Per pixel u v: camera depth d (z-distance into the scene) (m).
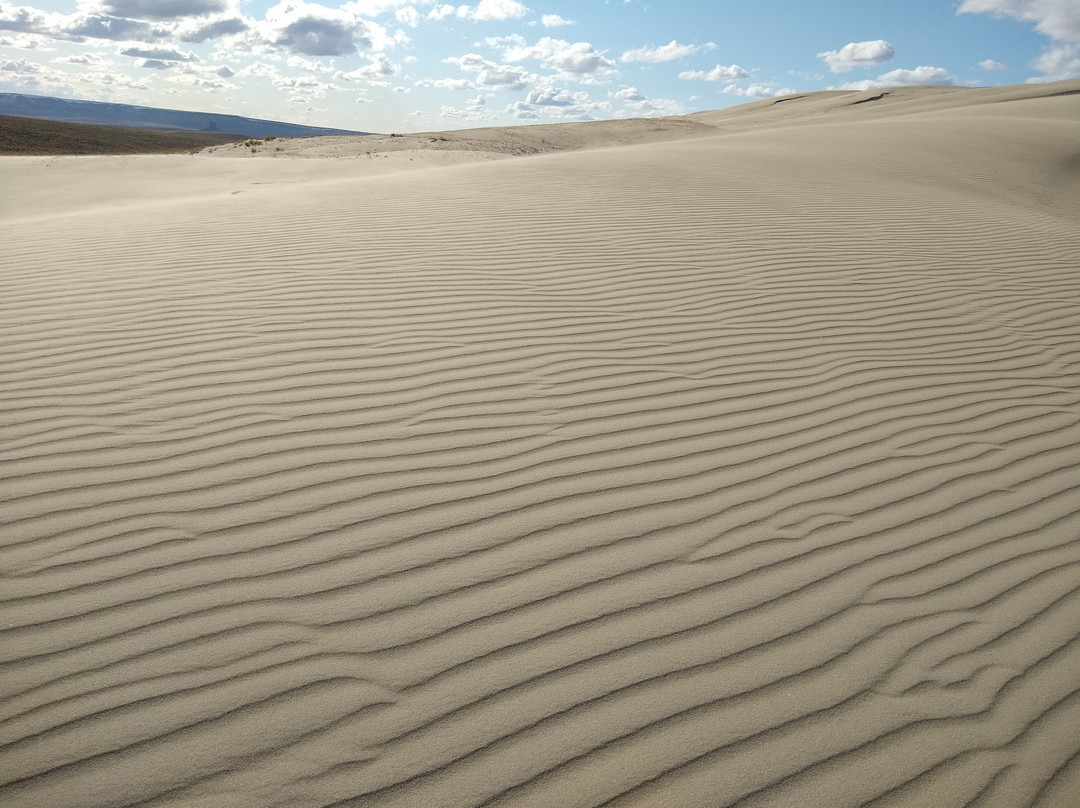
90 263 6.27
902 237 8.18
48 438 3.38
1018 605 2.59
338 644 2.28
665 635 2.37
